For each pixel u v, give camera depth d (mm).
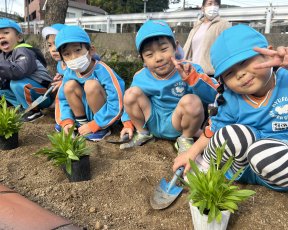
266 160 1555
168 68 2379
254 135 1700
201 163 1893
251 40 1605
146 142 2629
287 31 4977
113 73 2805
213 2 3617
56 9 4445
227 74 1685
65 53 2645
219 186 1420
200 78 2229
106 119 2680
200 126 2424
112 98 2699
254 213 1597
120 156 2375
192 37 3828
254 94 1775
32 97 3398
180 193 1782
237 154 1702
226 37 1645
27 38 7742
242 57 1568
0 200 1691
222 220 1411
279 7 4730
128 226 1592
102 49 5727
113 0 29594
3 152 2463
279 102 1752
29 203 1689
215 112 1947
